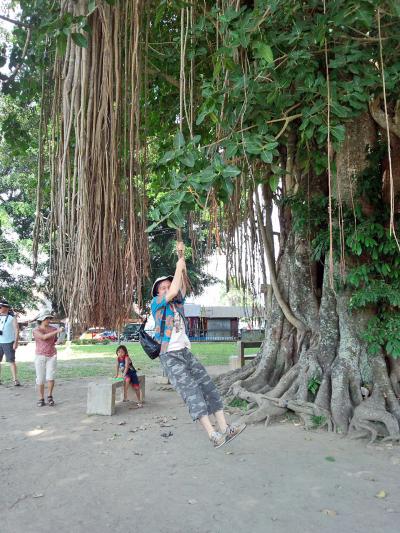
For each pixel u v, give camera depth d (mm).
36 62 5496
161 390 8961
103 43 4273
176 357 3783
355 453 4691
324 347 6754
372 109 6367
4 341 9430
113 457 4547
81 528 3029
